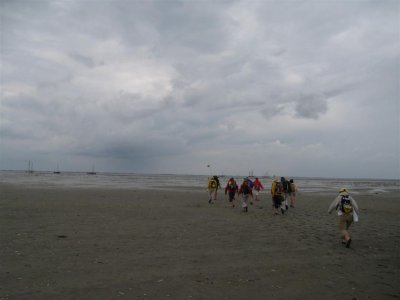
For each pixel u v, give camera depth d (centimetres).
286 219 1565
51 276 649
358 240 1106
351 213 1044
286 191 1912
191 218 1494
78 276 654
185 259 803
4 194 2448
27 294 557
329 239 1110
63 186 3981
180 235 1088
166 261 779
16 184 4225
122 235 1054
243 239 1061
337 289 635
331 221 1523
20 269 684
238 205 2203
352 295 607
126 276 664
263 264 785
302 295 599
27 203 1861
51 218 1352
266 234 1160
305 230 1267
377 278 710
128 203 2045
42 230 1098
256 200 2562
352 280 691
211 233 1145
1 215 1398
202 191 3641
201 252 875
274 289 624
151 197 2584
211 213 1708
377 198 3114
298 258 851
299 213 1809
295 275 711
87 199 2216
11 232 1051
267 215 1700
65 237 998
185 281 648
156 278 659
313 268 768
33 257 775
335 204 1075
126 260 775
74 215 1454
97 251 848
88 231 1102
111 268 712
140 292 585
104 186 4300
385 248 999
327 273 733
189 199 2525
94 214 1503
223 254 863
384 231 1297
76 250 850
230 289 616
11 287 586
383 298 597
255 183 2566
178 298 565
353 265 805
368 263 828
